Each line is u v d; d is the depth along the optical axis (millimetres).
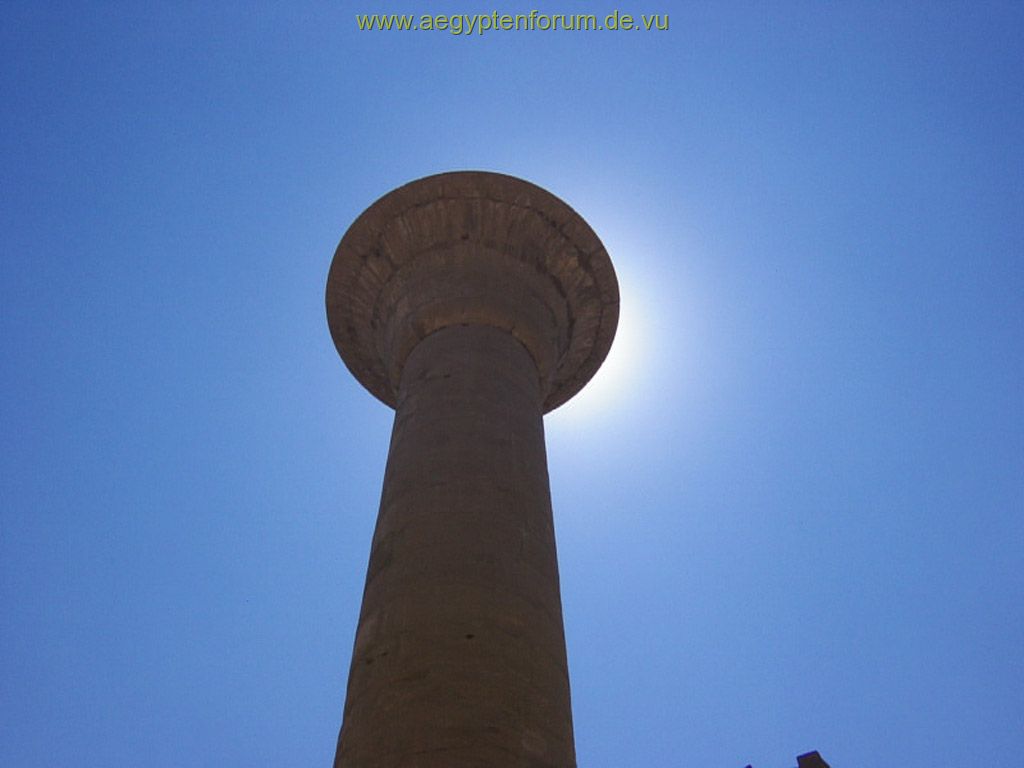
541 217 14297
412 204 14164
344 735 7879
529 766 7371
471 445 10234
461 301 12836
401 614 8406
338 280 14742
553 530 10258
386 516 9750
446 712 7469
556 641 8836
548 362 13188
